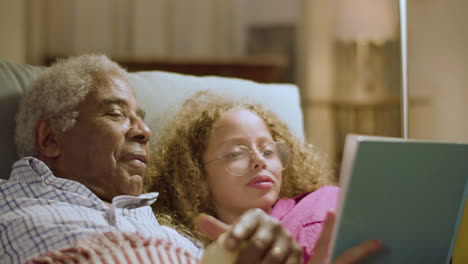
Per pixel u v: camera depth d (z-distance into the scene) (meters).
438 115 3.35
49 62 3.37
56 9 3.42
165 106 1.50
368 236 0.76
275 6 3.67
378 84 3.51
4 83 1.30
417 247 0.81
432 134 3.37
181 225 1.25
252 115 1.32
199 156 1.32
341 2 3.46
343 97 3.56
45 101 1.14
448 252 0.85
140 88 1.51
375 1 3.32
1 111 1.27
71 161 1.12
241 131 1.27
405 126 1.33
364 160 0.71
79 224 0.97
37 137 1.15
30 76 1.37
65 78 1.14
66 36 3.44
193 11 3.58
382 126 3.50
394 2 3.32
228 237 0.68
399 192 0.75
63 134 1.12
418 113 3.39
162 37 3.55
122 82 1.19
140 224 1.05
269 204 1.24
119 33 3.51
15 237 0.95
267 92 1.67
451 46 3.32
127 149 1.14
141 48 3.53
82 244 0.88
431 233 0.81
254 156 1.24
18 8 2.99
